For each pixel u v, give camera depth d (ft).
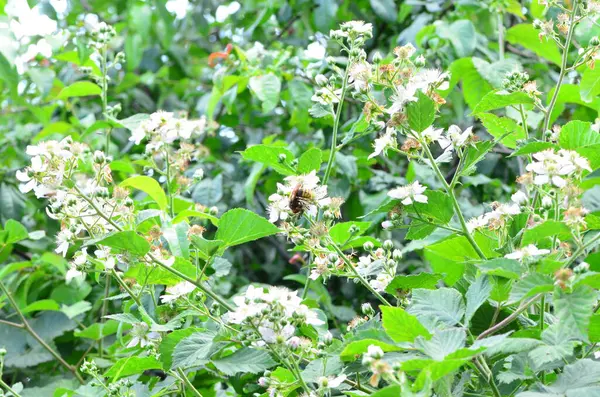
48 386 5.05
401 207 3.93
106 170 3.94
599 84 4.29
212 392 4.57
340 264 4.03
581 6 4.01
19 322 5.42
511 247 3.81
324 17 5.90
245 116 6.73
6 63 5.24
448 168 6.25
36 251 6.09
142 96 7.22
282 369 3.86
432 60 5.75
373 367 3.41
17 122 7.22
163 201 4.24
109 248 4.02
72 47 7.11
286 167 4.22
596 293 3.53
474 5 5.83
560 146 3.88
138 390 4.22
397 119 3.85
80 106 7.17
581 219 3.59
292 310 3.66
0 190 6.07
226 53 5.74
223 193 6.16
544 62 6.33
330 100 4.22
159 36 7.47
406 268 5.62
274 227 3.89
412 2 6.12
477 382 3.87
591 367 3.55
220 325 3.91
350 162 5.39
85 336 5.09
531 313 4.09
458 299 3.75
